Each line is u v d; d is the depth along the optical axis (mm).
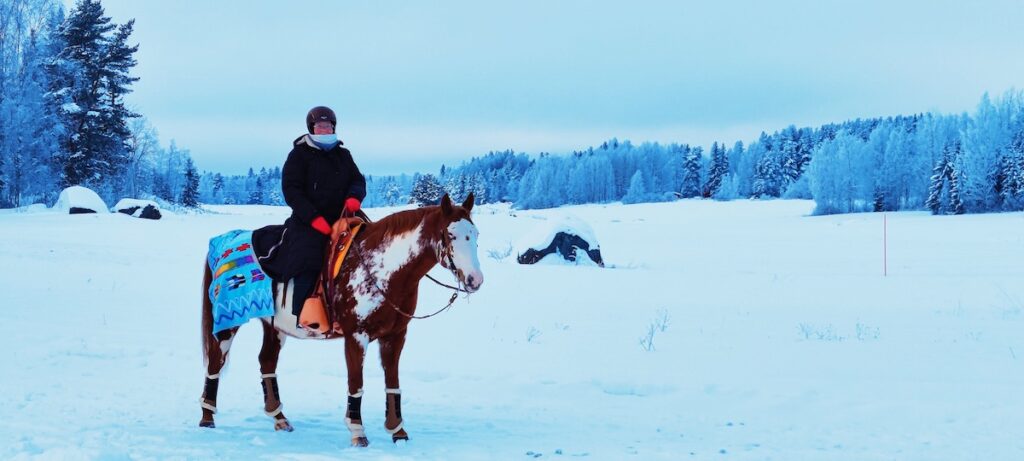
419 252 6367
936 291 19469
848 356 10781
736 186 164875
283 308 6766
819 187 101000
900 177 102500
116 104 65312
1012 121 85500
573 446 6484
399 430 6613
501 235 43750
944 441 6758
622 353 10992
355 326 6543
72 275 18766
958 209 84312
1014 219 65500
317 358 10469
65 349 10344
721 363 10312
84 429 6492
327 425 7230
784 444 6668
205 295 7238
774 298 17922
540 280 20953
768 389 8812
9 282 17016
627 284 20391
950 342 11906
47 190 54500
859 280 21875
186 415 7398
